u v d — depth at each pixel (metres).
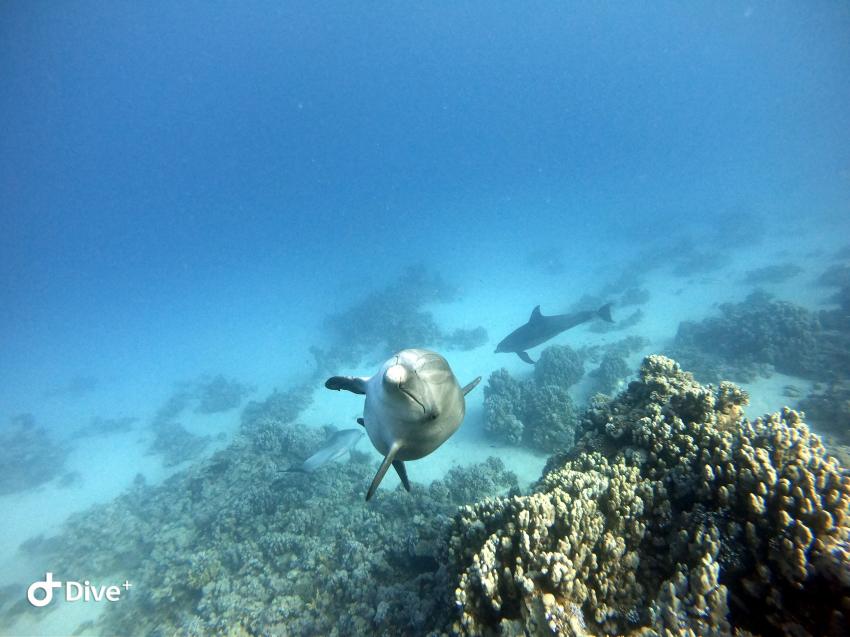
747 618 2.99
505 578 3.57
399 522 9.07
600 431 5.85
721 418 4.93
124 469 17.16
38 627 9.92
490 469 10.73
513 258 37.59
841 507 3.21
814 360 12.55
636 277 26.30
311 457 10.77
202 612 8.21
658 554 3.73
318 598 7.51
